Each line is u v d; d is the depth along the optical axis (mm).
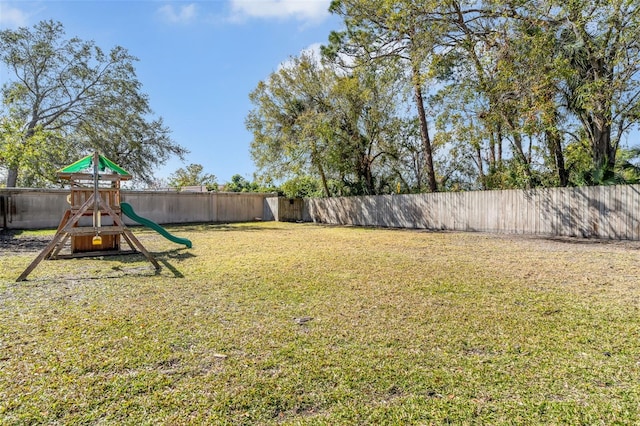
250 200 18375
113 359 2014
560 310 2893
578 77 8703
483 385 1743
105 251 6242
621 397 1632
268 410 1550
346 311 2893
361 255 5965
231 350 2145
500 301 3160
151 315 2787
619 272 4406
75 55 15133
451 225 11875
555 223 9258
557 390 1696
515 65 9148
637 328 2486
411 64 11289
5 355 2049
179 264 5113
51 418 1476
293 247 7105
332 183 17172
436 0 9898
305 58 15336
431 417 1494
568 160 10930
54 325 2551
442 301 3168
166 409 1549
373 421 1472
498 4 9211
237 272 4508
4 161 9680
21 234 10031
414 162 15922
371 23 12820
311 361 1995
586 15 8258
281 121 16047
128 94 15953
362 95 14195
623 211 7973
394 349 2148
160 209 15469
